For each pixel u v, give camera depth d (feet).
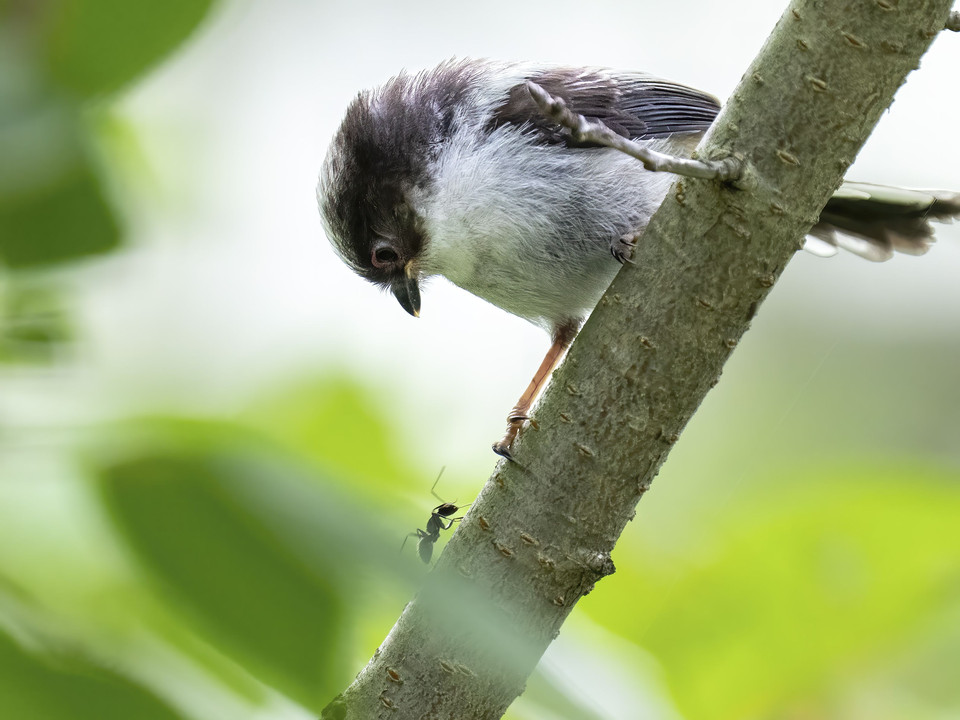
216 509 2.77
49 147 4.12
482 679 6.19
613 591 6.30
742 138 6.19
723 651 6.29
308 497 2.77
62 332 5.74
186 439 2.99
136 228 4.50
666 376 6.21
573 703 3.15
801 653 6.28
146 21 4.14
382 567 2.67
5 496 6.18
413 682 6.19
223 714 3.34
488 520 6.22
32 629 3.45
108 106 4.23
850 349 6.72
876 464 6.30
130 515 2.82
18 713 3.21
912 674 6.28
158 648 3.47
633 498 6.22
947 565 6.27
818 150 6.19
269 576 2.65
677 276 6.20
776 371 6.72
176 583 2.74
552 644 6.17
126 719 3.28
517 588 6.21
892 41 6.18
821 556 6.28
